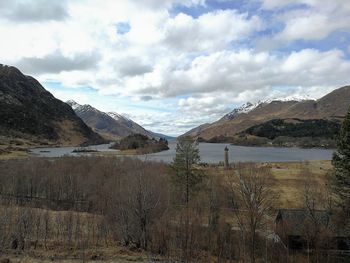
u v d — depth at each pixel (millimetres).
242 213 79250
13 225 65125
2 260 48531
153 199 71875
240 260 64312
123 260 55000
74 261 52281
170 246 64062
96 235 68250
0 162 163625
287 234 69875
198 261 60062
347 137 67312
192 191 89188
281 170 154125
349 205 67125
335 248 67750
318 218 72125
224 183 102375
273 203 90062
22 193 125188
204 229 72062
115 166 147875
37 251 55969
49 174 133500
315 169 158875
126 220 66062
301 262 64250
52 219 77812
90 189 119375
